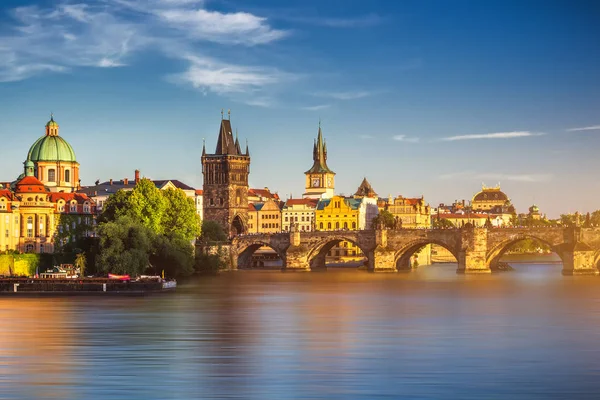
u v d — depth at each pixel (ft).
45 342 519.60
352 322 611.47
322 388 409.28
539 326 594.24
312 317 637.30
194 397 393.70
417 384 416.67
